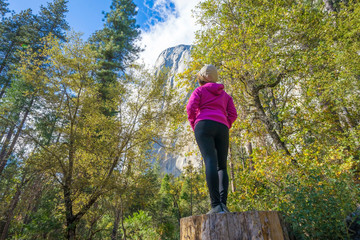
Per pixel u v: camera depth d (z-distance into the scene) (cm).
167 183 2659
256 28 733
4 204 1116
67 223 962
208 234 149
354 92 670
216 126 188
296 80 739
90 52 1191
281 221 172
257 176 540
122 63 2214
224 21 813
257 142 800
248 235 142
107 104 1226
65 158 1031
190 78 806
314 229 224
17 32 2256
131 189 1058
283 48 753
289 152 655
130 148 1096
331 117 689
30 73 1084
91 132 1145
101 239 1394
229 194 588
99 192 1001
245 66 672
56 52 1112
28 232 904
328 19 767
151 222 1393
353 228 218
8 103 1519
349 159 422
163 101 1126
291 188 273
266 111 823
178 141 1085
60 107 1093
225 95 218
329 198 241
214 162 177
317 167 358
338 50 748
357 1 867
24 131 1027
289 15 739
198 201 2034
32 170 969
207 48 816
